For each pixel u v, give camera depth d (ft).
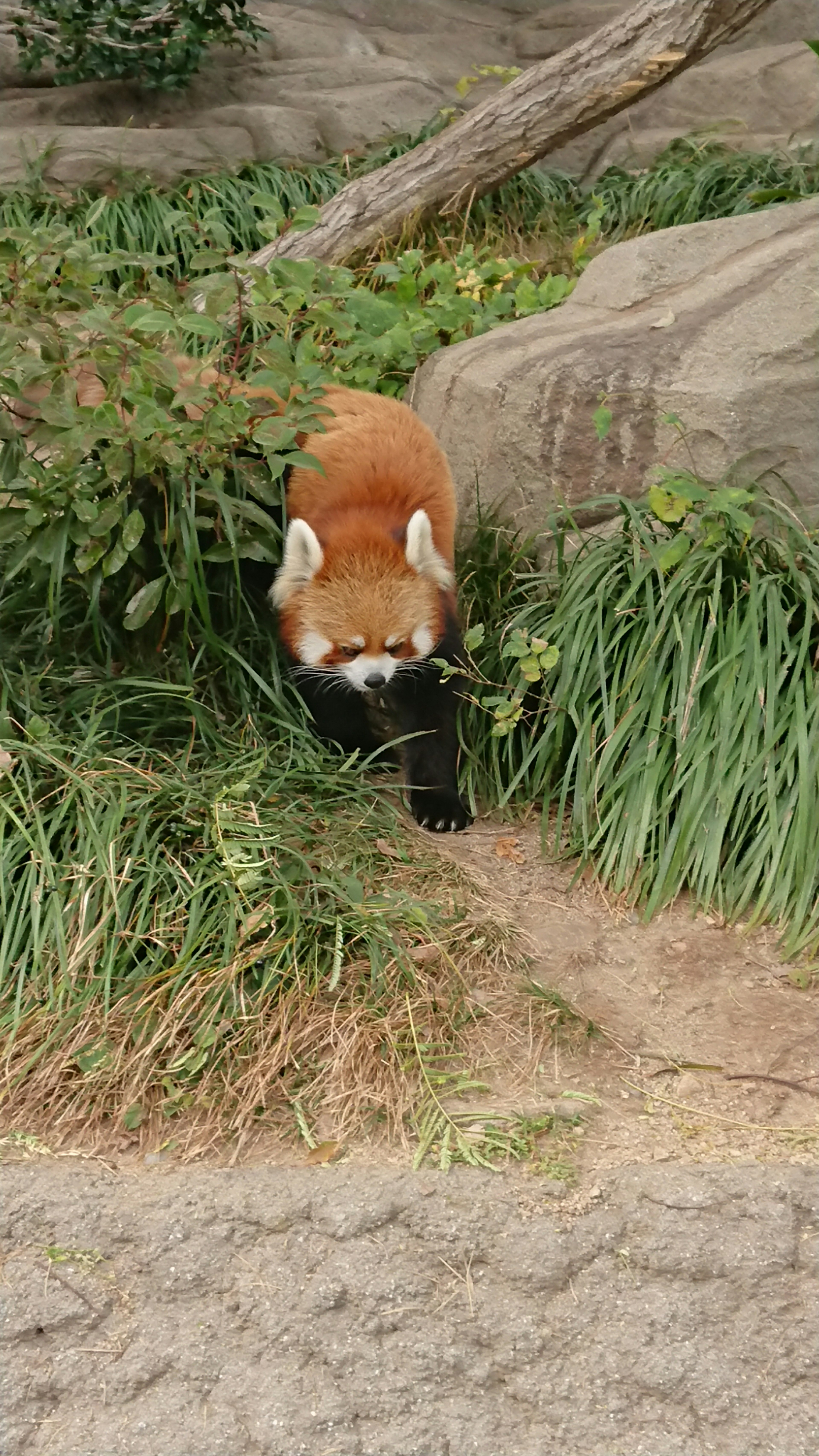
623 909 15.74
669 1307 11.03
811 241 20.13
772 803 15.35
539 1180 11.89
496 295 24.75
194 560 16.06
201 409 16.34
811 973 14.79
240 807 14.94
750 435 18.13
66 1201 11.57
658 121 37.68
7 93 35.63
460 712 17.74
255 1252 11.30
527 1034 13.65
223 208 30.58
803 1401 10.58
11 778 14.74
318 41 39.42
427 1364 10.68
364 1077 12.85
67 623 17.75
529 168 32.89
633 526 17.71
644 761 16.10
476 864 16.34
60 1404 10.48
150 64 34.45
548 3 43.14
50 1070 12.66
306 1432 10.26
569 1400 10.55
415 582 16.70
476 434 20.30
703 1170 12.00
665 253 21.33
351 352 22.52
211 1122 12.51
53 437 15.74
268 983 13.37
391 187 28.91
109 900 13.73
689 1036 13.94
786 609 16.61
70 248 16.62
